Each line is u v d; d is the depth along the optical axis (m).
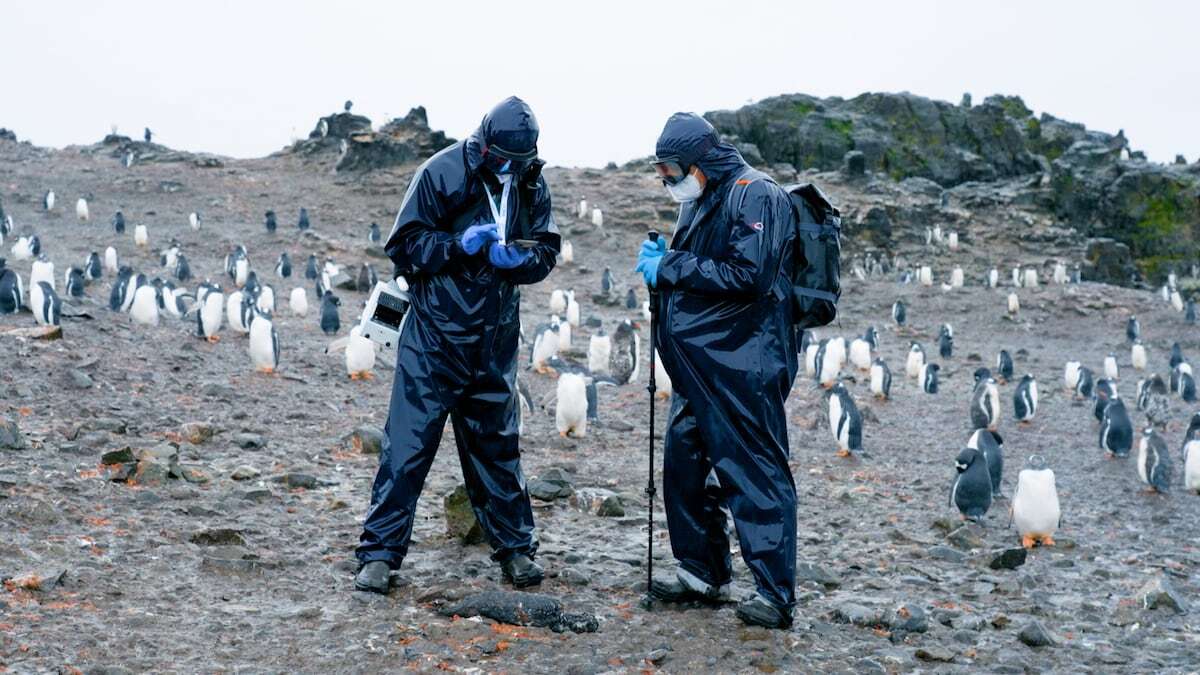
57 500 6.44
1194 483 13.03
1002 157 62.22
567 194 51.38
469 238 5.03
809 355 24.33
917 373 24.88
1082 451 16.50
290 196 48.72
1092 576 7.79
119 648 4.20
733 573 6.43
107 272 29.77
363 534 5.35
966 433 17.36
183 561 5.54
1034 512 9.04
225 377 14.06
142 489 7.07
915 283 43.34
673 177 5.04
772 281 4.84
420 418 5.29
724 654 4.64
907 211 52.09
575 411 12.98
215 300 17.12
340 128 59.53
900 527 9.34
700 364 4.97
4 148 54.72
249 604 4.95
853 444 14.06
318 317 25.52
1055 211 56.56
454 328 5.25
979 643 5.37
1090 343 34.78
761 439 5.00
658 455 12.19
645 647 4.70
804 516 9.54
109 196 45.62
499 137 5.06
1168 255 54.12
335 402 13.42
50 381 11.21
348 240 40.62
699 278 4.84
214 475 8.00
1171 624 6.18
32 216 39.97
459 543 6.48
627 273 40.41
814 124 59.75
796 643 4.90
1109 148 59.97
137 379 12.40
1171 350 33.78
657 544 7.09
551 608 4.88
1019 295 40.84
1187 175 56.00
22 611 4.48
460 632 4.65
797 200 5.07
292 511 7.07
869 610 5.64
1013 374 27.20
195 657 4.19
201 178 50.94
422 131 55.25
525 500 5.73
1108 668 5.11
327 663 4.23
